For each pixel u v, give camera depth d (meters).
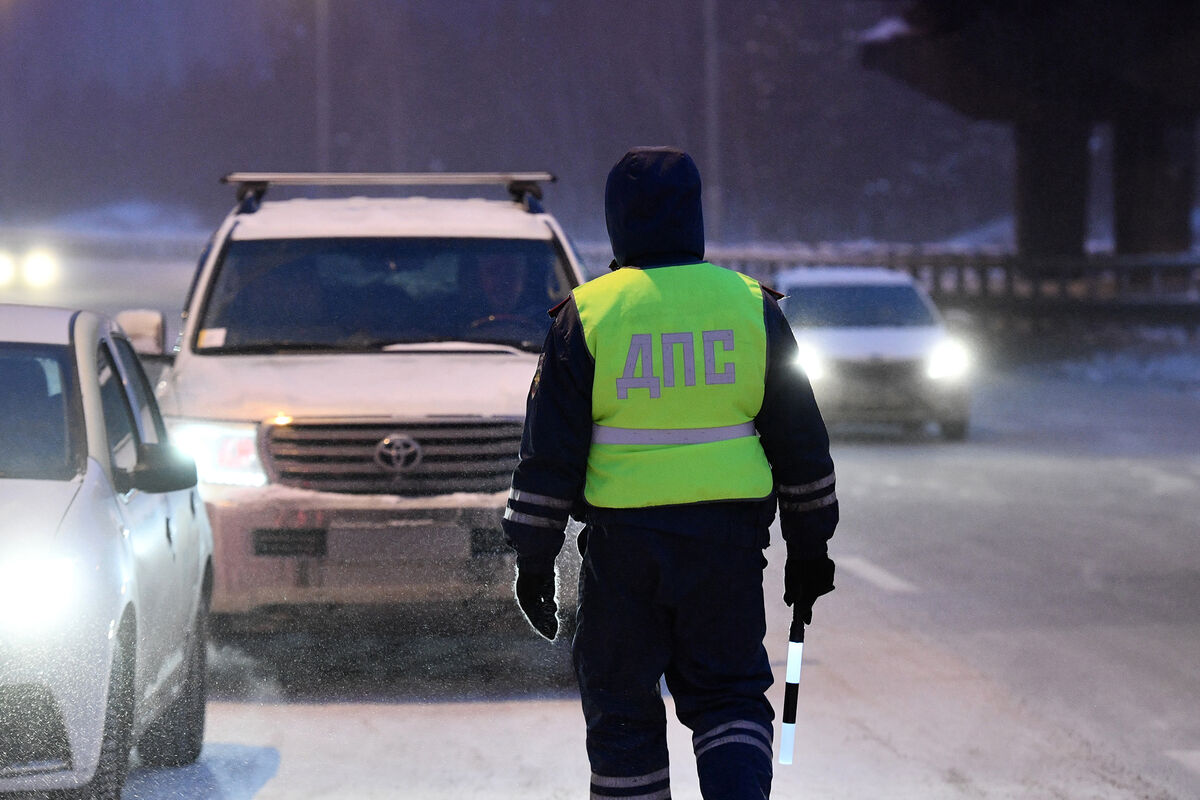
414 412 13.32
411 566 13.03
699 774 6.79
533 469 6.84
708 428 6.88
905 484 26.64
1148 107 78.56
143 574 9.41
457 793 10.14
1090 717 12.28
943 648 14.61
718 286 7.01
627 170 7.14
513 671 13.33
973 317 71.31
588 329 6.88
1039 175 82.69
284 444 13.28
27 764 8.20
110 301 77.69
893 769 10.84
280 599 13.03
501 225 16.14
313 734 11.52
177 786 10.23
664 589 6.79
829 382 33.22
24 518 8.78
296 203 17.58
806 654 14.39
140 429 11.08
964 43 72.81
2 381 10.04
